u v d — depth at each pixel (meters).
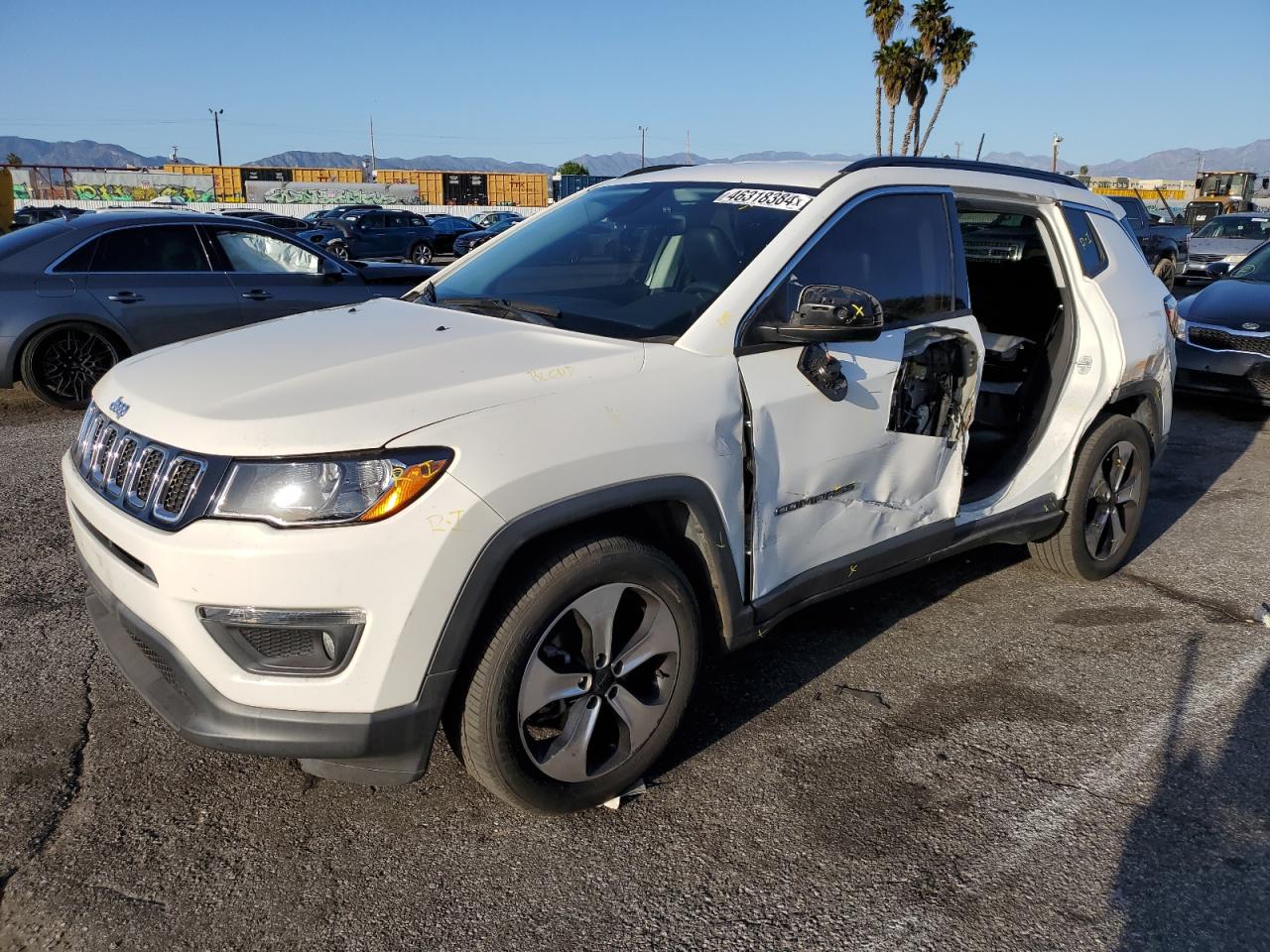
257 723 2.19
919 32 35.34
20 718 3.04
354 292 8.09
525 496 2.27
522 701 2.41
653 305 2.94
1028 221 4.46
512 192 64.12
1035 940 2.27
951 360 3.47
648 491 2.48
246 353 2.71
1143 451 4.42
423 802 2.70
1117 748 3.07
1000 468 4.06
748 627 2.85
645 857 2.51
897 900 2.38
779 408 2.80
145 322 7.23
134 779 2.76
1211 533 5.16
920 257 3.39
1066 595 4.29
